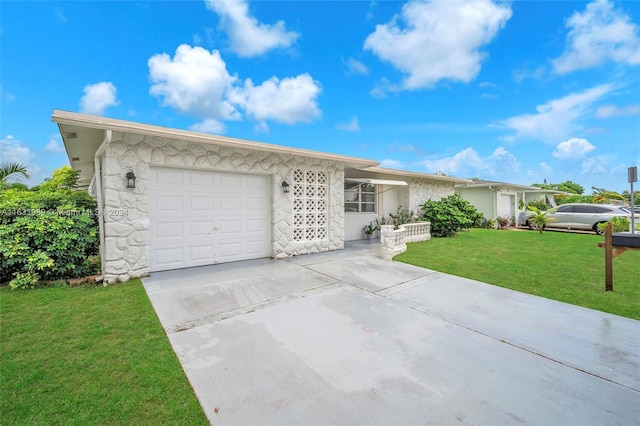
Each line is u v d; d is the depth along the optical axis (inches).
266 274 263.1
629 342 142.4
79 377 112.2
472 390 106.3
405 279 250.5
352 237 513.0
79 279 236.4
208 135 279.1
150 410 95.4
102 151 239.1
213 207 299.3
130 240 244.4
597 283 241.3
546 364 123.6
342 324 160.9
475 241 482.0
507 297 207.3
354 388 106.8
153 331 150.7
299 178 362.3
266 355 128.8
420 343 140.6
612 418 93.0
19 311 175.6
